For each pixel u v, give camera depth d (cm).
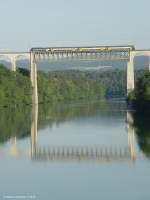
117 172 8900
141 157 10412
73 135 14562
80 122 18300
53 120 19238
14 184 8050
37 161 10206
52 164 9906
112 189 7638
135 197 7175
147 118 19150
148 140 12988
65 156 11025
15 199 7131
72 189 7688
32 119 19588
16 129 16012
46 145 12644
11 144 12656
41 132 15275
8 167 9506
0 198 7181
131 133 14512
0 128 16275
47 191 7581
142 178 8319
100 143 12938
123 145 12381
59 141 13375
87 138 13888
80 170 9206
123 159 10312
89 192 7494
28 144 12694
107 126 16612
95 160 10506
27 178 8494
